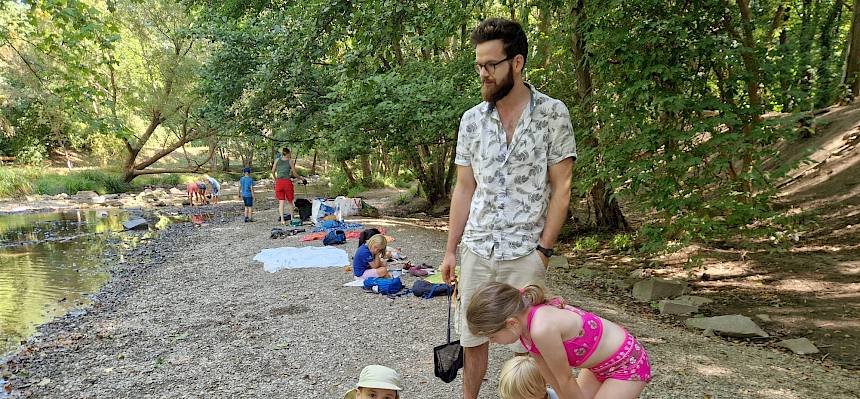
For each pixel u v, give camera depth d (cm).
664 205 618
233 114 1761
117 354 524
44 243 1270
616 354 235
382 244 759
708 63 669
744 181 652
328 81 1580
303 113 1644
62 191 2427
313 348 501
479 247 262
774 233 722
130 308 699
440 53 1584
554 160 255
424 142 1374
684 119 647
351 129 1283
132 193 2617
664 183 615
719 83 688
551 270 888
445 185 1842
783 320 594
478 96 1141
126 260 1048
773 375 424
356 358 471
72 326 633
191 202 2131
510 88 250
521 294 229
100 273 938
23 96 2559
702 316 628
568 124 253
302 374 443
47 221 1684
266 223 1434
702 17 685
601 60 682
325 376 437
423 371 434
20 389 450
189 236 1305
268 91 1571
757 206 630
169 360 495
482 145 260
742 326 562
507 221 256
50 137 3130
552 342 221
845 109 1295
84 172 2734
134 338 571
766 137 619
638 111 645
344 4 726
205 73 1723
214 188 2245
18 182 2339
